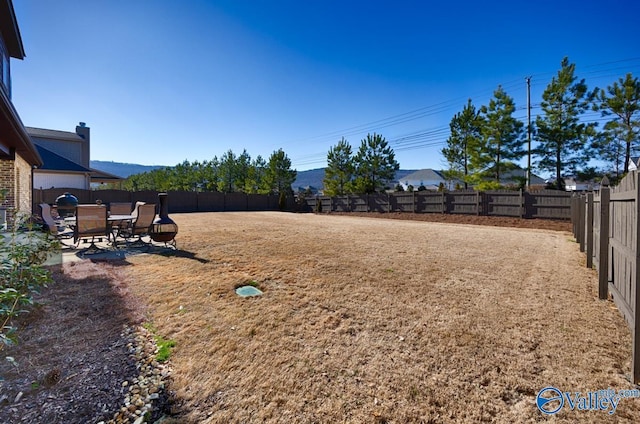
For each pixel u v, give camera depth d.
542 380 2.10
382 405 1.85
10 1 6.79
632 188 2.44
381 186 21.30
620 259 3.09
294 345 2.54
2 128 5.27
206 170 27.94
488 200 14.60
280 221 12.92
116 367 2.22
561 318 3.11
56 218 9.66
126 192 17.72
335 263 5.17
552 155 15.68
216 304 3.36
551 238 8.66
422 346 2.54
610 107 13.80
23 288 2.79
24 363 2.24
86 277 4.23
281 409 1.81
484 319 3.07
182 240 7.19
